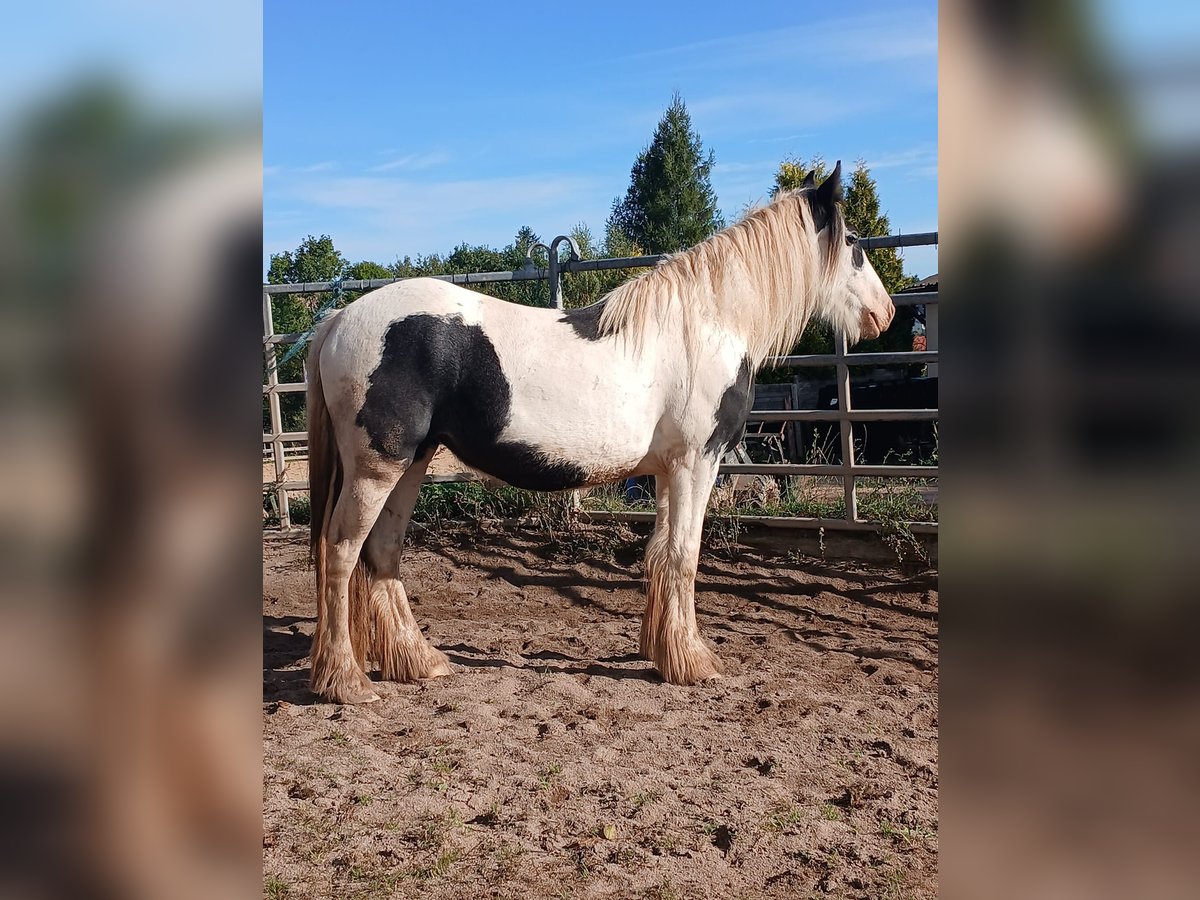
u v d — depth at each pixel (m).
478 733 3.53
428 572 6.02
